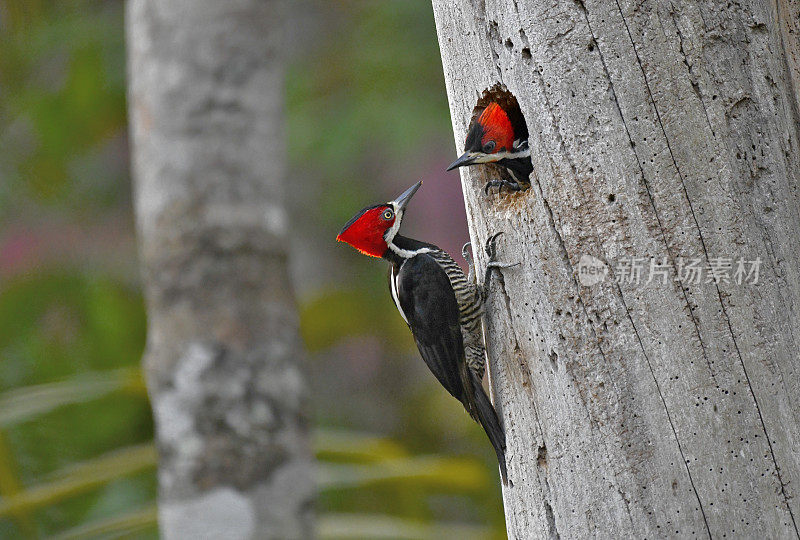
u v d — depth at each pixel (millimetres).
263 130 11227
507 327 8250
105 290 15867
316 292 18875
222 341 10516
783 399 7465
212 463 10297
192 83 11070
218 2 11188
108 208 18078
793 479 7410
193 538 10227
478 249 8633
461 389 8922
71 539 10992
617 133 7578
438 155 17641
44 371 14875
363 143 17062
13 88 17719
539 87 7793
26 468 12773
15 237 17125
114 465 11367
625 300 7562
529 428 8102
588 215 7660
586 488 7719
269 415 10469
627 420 7551
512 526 8383
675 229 7512
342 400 18828
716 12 7570
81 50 17438
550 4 7703
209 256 10727
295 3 19172
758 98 7629
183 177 10891
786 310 7555
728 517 7379
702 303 7469
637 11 7559
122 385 11469
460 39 8461
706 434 7414
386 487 13867
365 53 17641
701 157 7520
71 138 17719
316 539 10594
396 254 9492
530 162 8445
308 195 19703
